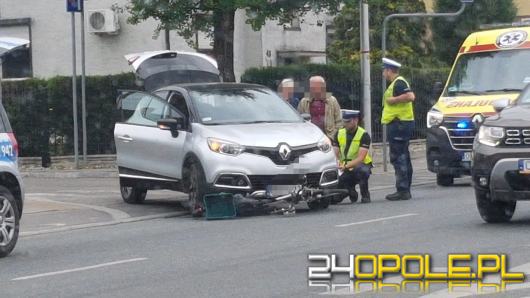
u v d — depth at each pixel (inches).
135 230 796.0
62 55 1732.3
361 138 919.0
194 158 845.8
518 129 703.7
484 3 2048.5
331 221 780.6
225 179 821.9
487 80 1085.1
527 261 573.9
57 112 1408.7
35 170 1341.0
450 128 1057.5
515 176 698.2
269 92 920.9
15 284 569.0
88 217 895.7
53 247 717.9
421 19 2031.3
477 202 732.0
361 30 1295.5
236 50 1766.7
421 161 1456.7
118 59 1691.7
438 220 763.4
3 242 668.1
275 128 852.0
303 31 1908.2
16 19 1759.4
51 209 951.0
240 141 828.0
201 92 898.1
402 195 933.8
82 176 1293.1
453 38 2070.6
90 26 1681.8
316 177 840.3
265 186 824.3
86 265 627.2
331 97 999.6
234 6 1209.4
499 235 673.0
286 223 780.6
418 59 1947.6
